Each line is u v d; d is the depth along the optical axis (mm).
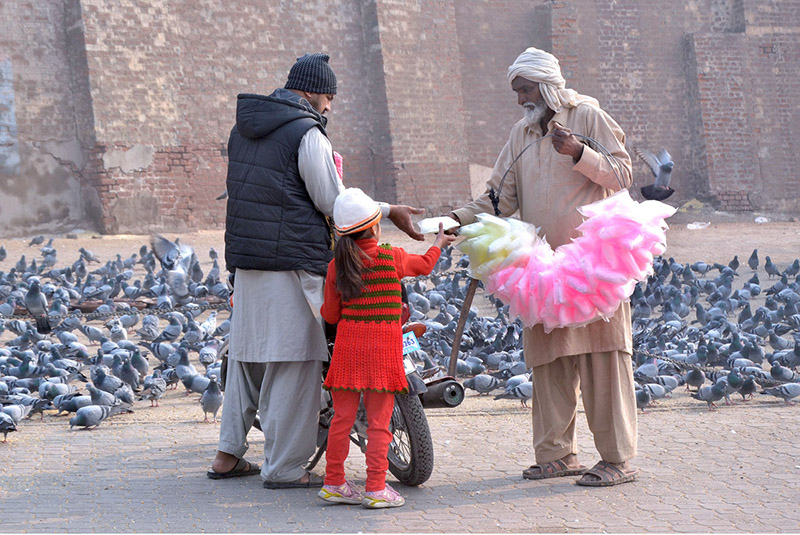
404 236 23438
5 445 5852
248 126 4594
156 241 9641
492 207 5070
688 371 8117
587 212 4500
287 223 4523
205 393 6664
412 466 4582
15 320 10539
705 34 30062
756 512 4145
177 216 24141
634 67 29969
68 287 14391
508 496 4500
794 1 31062
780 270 17953
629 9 29922
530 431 6195
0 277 14672
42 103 23000
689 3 30672
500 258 4621
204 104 24656
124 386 7383
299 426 4633
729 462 5129
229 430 4812
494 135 28688
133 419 6934
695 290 13516
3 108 22531
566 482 4766
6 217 22578
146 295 13742
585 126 4754
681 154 30531
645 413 6953
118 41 23297
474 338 9578
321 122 4742
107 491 4645
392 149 26562
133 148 23469
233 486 4734
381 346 4238
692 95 30281
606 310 4477
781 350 10102
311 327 4602
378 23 26484
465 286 15289
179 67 24219
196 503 4410
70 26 23203
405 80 26906
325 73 4797
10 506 4375
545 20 28719
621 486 4645
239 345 4680
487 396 7926
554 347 4684
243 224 4562
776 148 30672
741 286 16312
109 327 10680
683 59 30531
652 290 13797
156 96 23828
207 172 24750
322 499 4453
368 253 4262
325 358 4656
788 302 12852
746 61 30391
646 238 4387
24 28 22812
